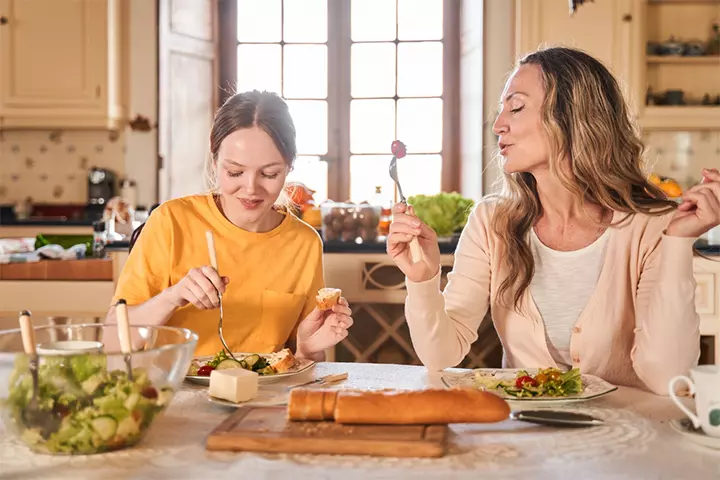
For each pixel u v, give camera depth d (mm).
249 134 1759
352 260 2965
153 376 1042
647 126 4789
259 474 960
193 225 1895
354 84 5449
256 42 5473
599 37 4773
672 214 1671
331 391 1129
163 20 5176
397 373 1503
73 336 1219
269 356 1519
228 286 1872
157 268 1878
